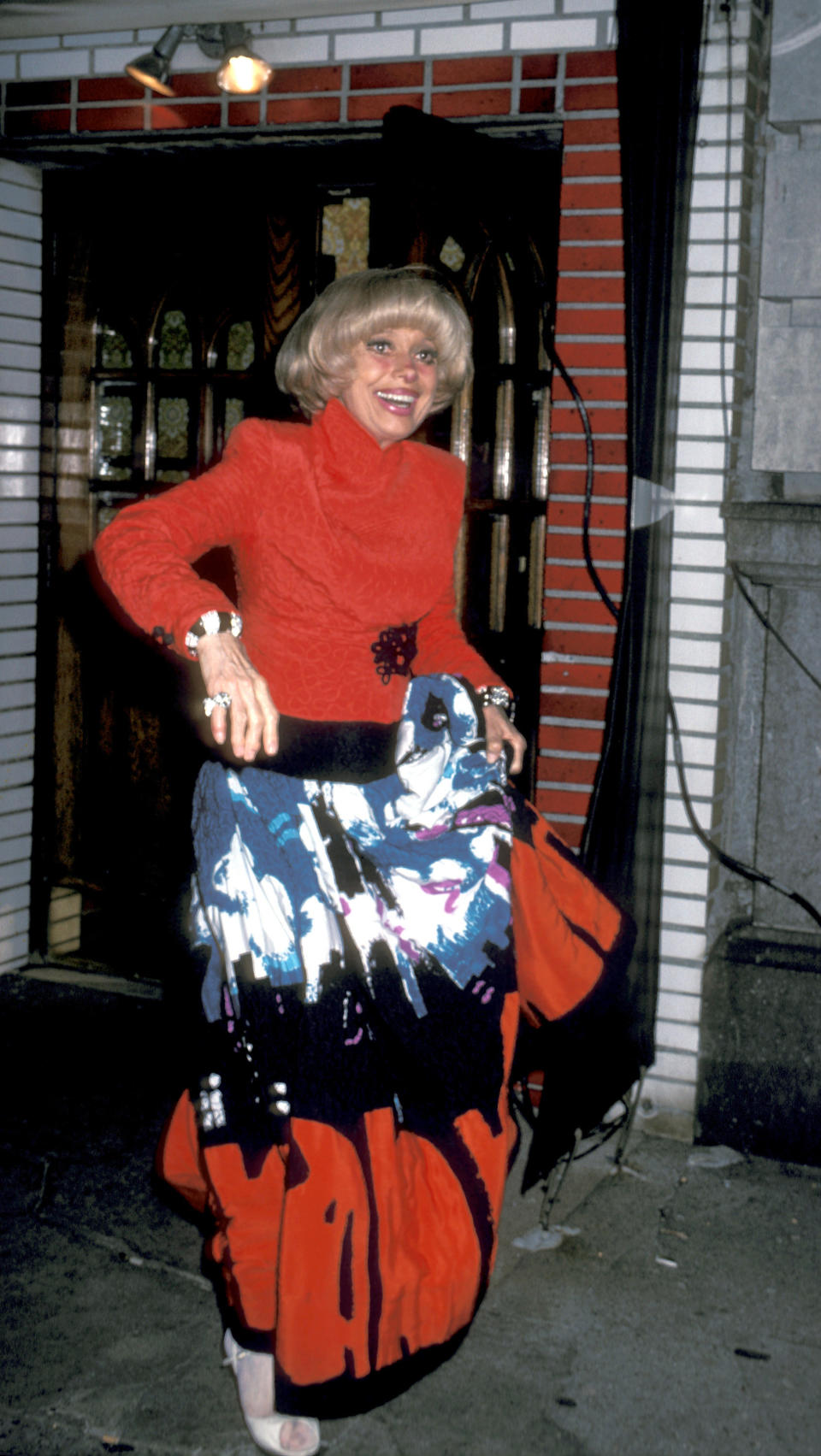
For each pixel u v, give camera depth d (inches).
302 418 147.0
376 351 89.9
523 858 96.6
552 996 99.7
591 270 127.1
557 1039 102.5
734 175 121.3
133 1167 121.6
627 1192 120.4
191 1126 95.4
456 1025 87.6
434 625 102.5
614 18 123.9
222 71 136.6
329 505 87.8
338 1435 85.6
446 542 94.5
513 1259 108.2
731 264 122.3
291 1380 78.1
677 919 129.6
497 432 137.5
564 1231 112.9
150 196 154.9
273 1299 83.2
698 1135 131.1
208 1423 86.0
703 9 119.0
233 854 87.4
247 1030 84.9
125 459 161.5
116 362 161.8
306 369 92.0
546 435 139.4
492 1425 87.0
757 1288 104.8
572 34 125.8
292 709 88.8
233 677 76.5
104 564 81.6
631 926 103.9
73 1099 135.3
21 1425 85.4
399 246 117.0
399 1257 81.2
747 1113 129.0
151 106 143.4
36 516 164.2
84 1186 118.0
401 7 130.9
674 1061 130.8
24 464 161.6
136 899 165.6
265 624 89.1
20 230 157.6
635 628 117.8
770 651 130.1
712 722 127.2
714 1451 85.0
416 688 94.3
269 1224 85.5
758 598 130.7
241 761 89.5
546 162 136.2
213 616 77.7
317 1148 79.5
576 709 131.9
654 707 122.8
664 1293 103.8
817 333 127.7
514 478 139.0
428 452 97.8
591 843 120.2
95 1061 144.4
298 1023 84.3
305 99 137.0
